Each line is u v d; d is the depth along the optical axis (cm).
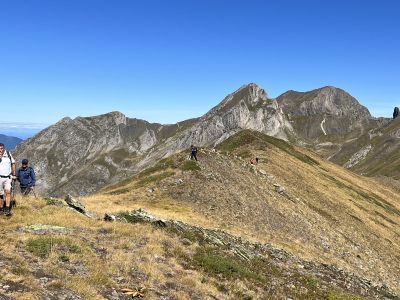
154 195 3384
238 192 3669
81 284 720
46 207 1422
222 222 2766
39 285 654
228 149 7900
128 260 995
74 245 968
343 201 5725
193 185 3666
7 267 684
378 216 5847
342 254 3027
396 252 4203
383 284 2709
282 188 4428
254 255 1716
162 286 881
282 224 3169
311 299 1221
